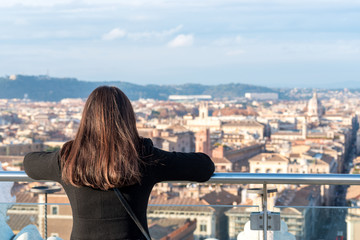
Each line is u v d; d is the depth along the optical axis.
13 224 3.91
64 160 3.01
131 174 2.87
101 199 2.90
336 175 3.56
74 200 2.95
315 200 57.03
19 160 128.38
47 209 3.96
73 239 2.93
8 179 3.68
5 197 5.24
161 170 3.05
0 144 156.62
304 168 124.38
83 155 2.91
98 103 3.02
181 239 3.87
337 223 3.80
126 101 3.09
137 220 2.89
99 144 2.91
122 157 2.88
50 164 3.06
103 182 2.85
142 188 2.98
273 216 3.65
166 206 4.00
